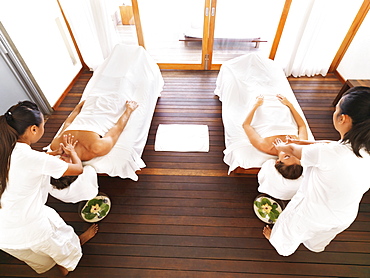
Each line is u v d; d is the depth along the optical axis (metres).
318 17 2.46
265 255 1.57
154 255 1.58
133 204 1.84
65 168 1.10
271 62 2.28
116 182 1.98
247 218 1.75
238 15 2.73
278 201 1.80
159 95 2.59
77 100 2.79
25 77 2.25
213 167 2.08
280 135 1.59
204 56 3.07
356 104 0.78
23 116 0.93
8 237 1.09
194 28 2.89
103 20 2.73
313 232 1.22
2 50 2.00
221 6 2.64
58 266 1.45
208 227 1.71
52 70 2.61
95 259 1.57
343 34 2.65
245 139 1.71
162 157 2.16
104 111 1.79
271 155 1.63
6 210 1.01
